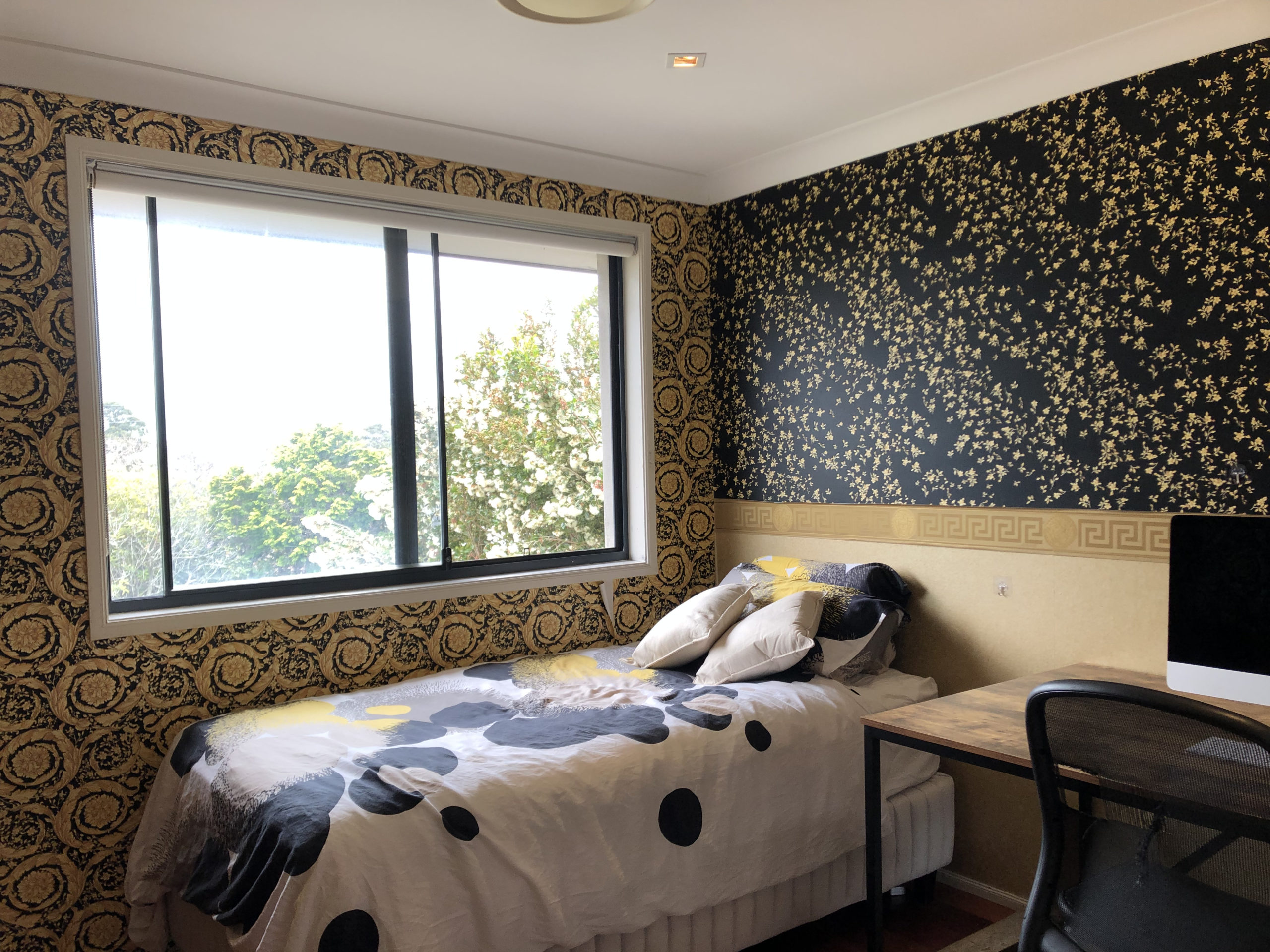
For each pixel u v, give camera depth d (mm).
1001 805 2729
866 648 2729
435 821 1773
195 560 2643
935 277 2885
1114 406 2445
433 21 2199
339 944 1584
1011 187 2666
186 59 2393
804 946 2506
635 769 2061
